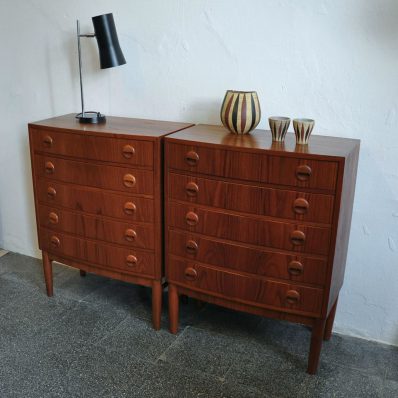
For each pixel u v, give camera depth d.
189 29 2.11
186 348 2.07
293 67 1.97
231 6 2.00
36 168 2.23
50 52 2.46
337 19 1.85
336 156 1.60
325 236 1.71
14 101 2.64
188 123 2.23
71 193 2.16
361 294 2.13
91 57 2.36
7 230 2.96
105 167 2.03
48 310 2.34
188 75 2.18
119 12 2.23
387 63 1.82
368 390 1.85
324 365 1.98
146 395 1.80
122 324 2.24
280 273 1.83
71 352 2.03
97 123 2.19
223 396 1.80
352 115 1.93
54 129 2.09
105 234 2.14
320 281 1.78
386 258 2.04
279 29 1.95
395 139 1.89
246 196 1.78
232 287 1.94
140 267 2.12
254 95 1.92
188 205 1.91
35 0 2.39
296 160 1.66
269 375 1.92
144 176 1.96
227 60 2.08
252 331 2.20
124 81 2.33
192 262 1.99
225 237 1.88
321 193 1.67
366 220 2.03
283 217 1.75
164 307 2.39
